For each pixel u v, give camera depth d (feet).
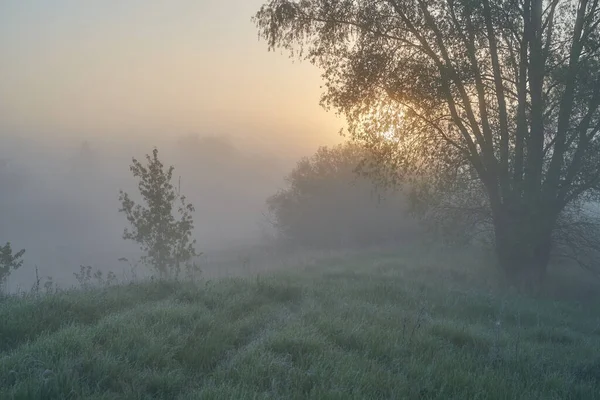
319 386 18.39
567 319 39.32
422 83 52.80
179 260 60.29
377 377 19.65
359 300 35.22
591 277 61.93
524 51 53.01
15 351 20.42
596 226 57.57
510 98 56.80
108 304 30.71
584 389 21.49
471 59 52.85
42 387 16.63
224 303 31.19
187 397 17.60
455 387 19.77
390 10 55.36
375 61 54.90
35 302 28.94
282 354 21.42
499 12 50.42
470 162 57.82
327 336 24.23
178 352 21.54
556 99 53.11
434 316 33.88
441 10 53.26
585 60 49.34
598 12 50.90
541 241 54.44
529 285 53.57
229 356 21.89
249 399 16.88
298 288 38.40
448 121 56.49
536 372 22.81
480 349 26.20
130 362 20.06
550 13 54.54
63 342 20.68
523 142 55.11
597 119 52.11
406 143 57.11
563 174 54.44
